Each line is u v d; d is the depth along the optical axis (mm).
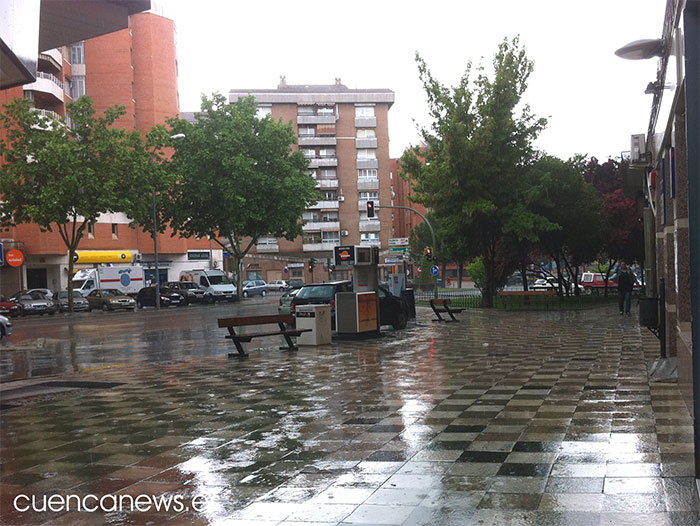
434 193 32125
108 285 50062
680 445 5602
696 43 4648
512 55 31250
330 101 88938
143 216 43500
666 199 9344
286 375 11320
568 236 38500
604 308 31000
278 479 5141
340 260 18219
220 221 51812
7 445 6715
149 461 5875
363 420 7246
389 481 4961
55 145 38625
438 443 6059
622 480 4695
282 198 52000
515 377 10055
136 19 61500
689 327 7984
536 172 32844
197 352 16703
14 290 50688
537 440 6000
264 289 67750
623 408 7293
